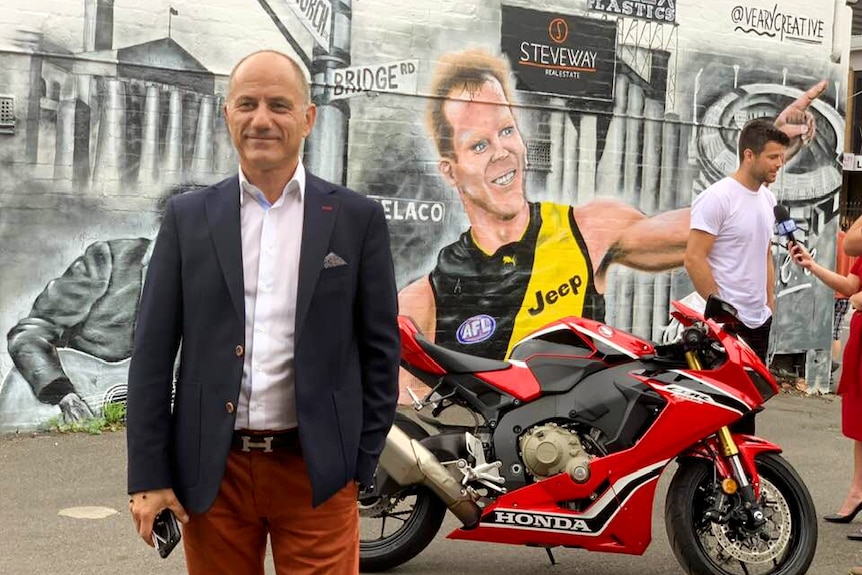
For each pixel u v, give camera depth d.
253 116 2.83
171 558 5.29
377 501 5.03
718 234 5.99
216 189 2.94
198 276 2.86
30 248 7.82
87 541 5.52
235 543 2.99
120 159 8.09
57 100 7.84
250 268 2.87
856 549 5.85
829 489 7.18
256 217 2.90
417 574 5.20
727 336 5.03
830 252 11.98
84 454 7.31
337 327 2.90
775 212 6.11
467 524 4.96
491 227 9.78
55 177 7.87
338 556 2.99
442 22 9.41
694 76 10.88
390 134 9.24
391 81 9.21
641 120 10.56
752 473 4.92
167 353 2.89
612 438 4.99
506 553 5.62
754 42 11.26
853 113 15.24
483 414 5.13
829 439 8.95
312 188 2.95
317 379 2.86
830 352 11.90
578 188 10.23
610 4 10.30
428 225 9.47
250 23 8.55
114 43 8.02
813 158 11.79
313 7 8.82
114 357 8.15
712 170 11.06
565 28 10.05
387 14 9.15
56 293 7.93
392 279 3.04
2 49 7.64
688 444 4.91
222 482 2.92
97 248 8.05
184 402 2.88
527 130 9.91
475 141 9.64
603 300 10.44
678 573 5.34
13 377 7.82
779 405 10.66
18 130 7.73
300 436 2.83
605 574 5.30
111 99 8.03
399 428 5.02
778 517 5.05
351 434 2.92
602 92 10.30
